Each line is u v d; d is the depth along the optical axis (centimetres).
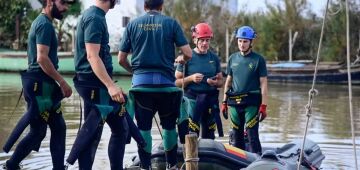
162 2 694
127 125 650
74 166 756
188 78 818
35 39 650
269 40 3064
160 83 672
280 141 1016
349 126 1221
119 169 655
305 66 2642
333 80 2564
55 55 665
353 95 2034
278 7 3064
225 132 1115
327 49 2886
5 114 1338
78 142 621
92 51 616
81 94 633
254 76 824
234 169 725
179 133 747
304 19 3009
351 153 907
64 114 1361
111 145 651
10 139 658
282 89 2295
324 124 1249
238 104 828
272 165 625
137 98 681
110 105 630
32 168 766
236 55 838
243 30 830
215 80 829
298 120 1308
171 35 678
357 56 2619
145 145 664
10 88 2098
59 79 652
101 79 614
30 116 654
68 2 666
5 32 3503
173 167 712
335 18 2811
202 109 818
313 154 779
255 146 820
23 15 3475
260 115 823
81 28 630
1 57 3030
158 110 695
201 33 827
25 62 3002
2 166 704
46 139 976
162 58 674
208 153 724
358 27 2769
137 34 677
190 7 3184
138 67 679
